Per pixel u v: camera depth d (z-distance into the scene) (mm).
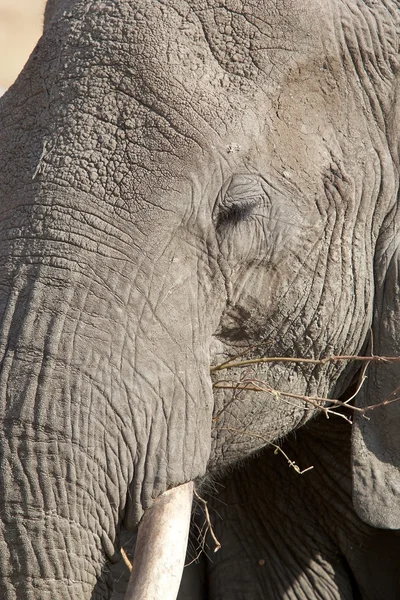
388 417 7973
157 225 7066
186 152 7133
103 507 6977
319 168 7625
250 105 7324
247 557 9578
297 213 7566
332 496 9234
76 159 6980
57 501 6762
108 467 6938
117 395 6926
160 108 7090
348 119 7734
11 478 6676
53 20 7340
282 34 7445
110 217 6973
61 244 6883
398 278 7914
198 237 7277
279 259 7586
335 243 7773
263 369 7879
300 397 7859
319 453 9156
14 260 6887
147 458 7082
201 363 7336
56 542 6770
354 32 7746
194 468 7270
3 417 6695
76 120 7027
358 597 9531
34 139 7062
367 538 9234
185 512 7176
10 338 6770
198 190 7195
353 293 7891
